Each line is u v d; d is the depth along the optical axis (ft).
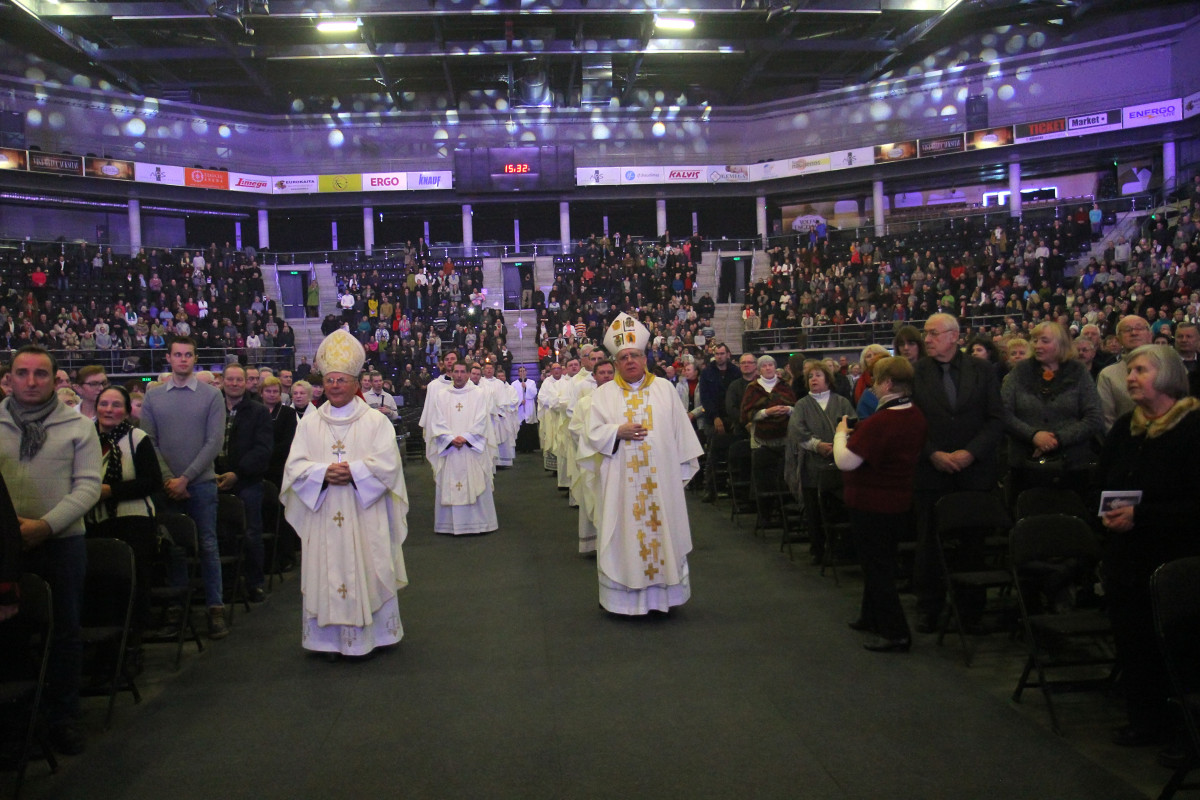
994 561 23.22
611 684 16.31
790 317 88.84
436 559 28.94
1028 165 106.93
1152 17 102.37
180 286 88.33
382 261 105.81
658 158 120.06
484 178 114.42
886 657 17.43
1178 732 12.76
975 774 12.27
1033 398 19.93
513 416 58.54
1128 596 13.02
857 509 17.83
